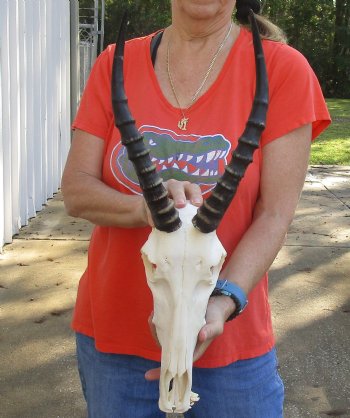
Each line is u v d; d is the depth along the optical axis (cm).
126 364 213
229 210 198
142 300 207
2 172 606
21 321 472
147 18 2461
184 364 162
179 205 173
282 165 198
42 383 398
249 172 197
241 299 187
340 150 1305
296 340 459
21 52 671
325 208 827
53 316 481
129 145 162
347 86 3006
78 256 605
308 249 653
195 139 199
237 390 208
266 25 214
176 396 165
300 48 3022
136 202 191
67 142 910
